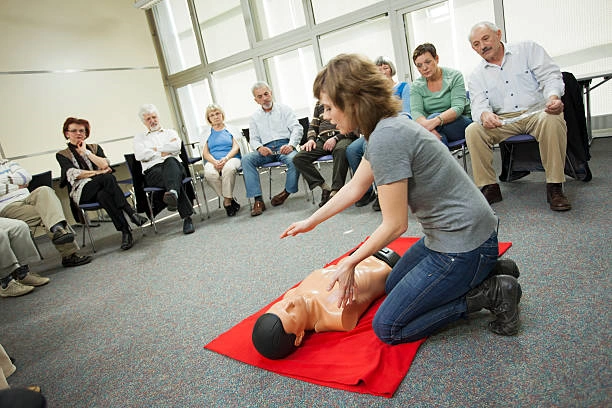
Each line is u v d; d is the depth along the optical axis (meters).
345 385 1.14
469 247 1.13
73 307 2.27
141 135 3.63
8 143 4.62
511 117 2.45
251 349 1.46
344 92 1.05
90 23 5.43
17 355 1.81
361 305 1.46
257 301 1.86
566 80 2.34
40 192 2.96
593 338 1.15
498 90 2.47
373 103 1.05
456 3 4.17
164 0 6.61
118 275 2.70
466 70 4.36
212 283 2.21
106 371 1.54
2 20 4.64
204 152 3.94
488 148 2.46
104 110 5.54
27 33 4.84
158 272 2.59
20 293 2.65
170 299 2.11
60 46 5.13
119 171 5.66
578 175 2.52
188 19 6.49
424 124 2.68
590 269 1.52
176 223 3.95
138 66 5.96
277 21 5.67
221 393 1.26
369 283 1.50
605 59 3.58
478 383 1.07
